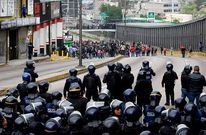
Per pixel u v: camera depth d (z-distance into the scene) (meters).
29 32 50.75
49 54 53.78
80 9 32.62
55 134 8.70
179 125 8.72
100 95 10.85
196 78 16.59
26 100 11.60
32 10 50.88
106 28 197.50
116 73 16.12
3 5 41.84
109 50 70.38
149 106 11.59
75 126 8.76
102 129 8.71
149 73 15.70
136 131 9.22
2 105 10.83
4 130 9.73
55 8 65.81
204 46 77.44
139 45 94.19
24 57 49.53
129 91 11.21
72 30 195.38
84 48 66.00
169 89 18.67
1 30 42.56
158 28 120.75
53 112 10.56
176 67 38.16
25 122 9.30
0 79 28.84
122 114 9.83
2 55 43.03
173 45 106.25
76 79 15.35
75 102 11.44
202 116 10.73
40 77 27.64
